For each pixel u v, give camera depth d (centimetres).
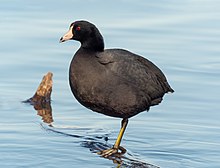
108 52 1258
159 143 1302
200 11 2378
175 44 1994
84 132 1356
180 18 2278
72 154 1224
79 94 1239
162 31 2119
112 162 1200
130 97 1241
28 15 2284
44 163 1166
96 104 1243
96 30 1262
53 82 1683
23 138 1295
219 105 1529
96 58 1240
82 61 1238
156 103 1326
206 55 1906
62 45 1966
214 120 1436
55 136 1320
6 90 1612
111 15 2292
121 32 2084
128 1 2503
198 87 1650
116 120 1449
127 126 1399
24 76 1712
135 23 2194
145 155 1239
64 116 1459
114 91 1228
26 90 1619
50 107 1517
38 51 1905
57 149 1245
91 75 1223
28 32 2080
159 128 1388
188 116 1460
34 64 1798
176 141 1312
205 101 1555
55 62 1820
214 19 2280
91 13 2320
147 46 1956
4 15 2280
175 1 2512
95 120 1441
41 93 1558
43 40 2003
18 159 1179
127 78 1243
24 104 1527
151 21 2228
